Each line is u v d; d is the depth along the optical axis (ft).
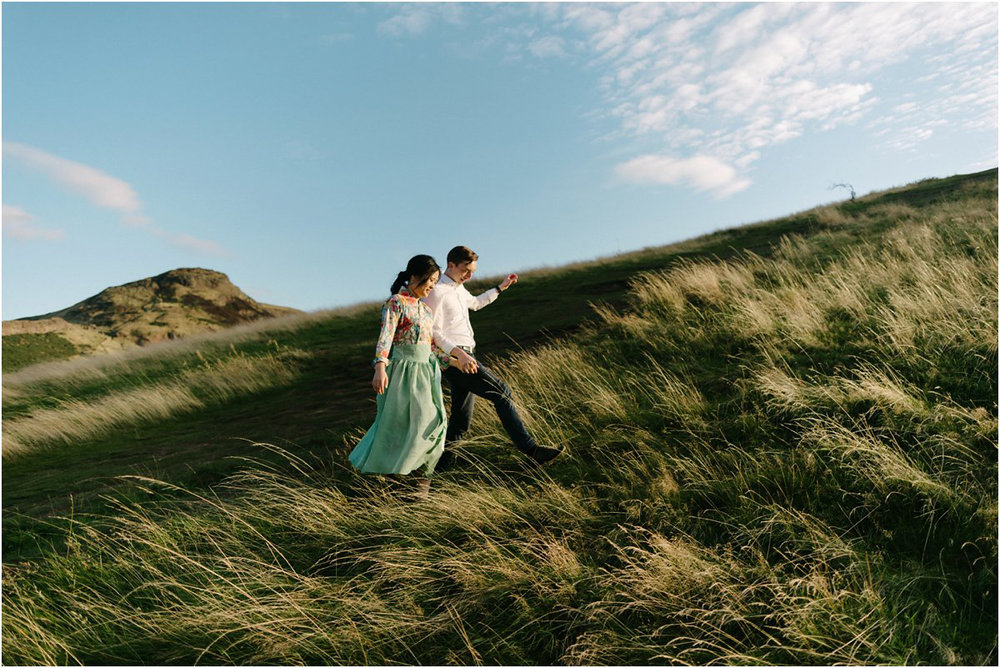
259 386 32.89
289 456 17.49
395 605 9.16
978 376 13.35
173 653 8.79
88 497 16.80
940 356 14.49
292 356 39.91
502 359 23.98
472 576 9.20
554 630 8.30
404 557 10.12
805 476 10.68
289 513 12.60
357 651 8.33
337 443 18.03
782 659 7.17
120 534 12.41
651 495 10.86
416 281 12.84
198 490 15.90
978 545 8.61
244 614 9.05
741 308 20.75
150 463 19.83
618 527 10.17
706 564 8.64
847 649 7.24
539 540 10.15
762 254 42.52
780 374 14.71
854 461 10.75
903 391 12.94
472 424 15.83
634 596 8.39
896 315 17.46
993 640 7.19
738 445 12.42
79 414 28.73
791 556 8.93
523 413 15.49
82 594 10.42
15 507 16.74
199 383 34.71
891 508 9.72
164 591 10.08
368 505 12.47
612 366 19.02
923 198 58.18
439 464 14.19
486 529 10.84
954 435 11.05
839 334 17.39
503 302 45.68
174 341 59.88
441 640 8.45
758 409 13.43
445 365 13.60
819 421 12.06
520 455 13.91
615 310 30.48
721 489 10.75
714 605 8.03
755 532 9.35
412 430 12.35
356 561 10.66
